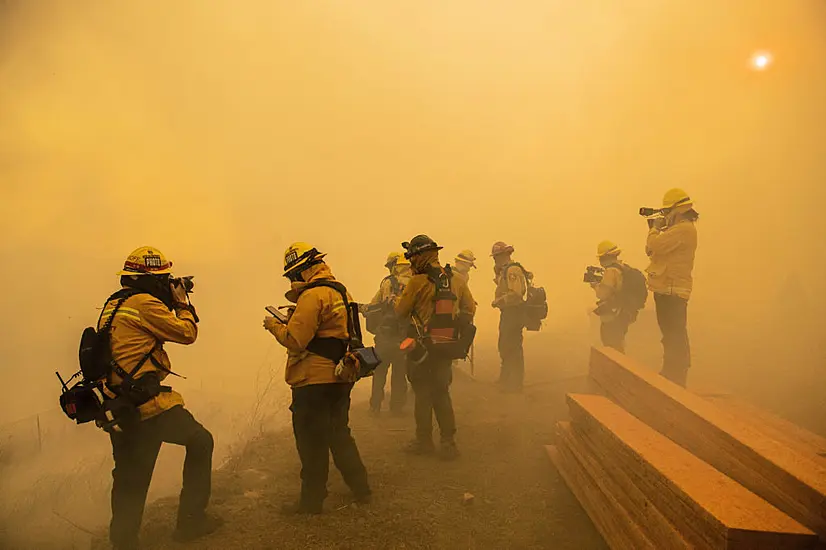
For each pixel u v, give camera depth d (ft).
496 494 14.02
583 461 13.26
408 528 12.46
